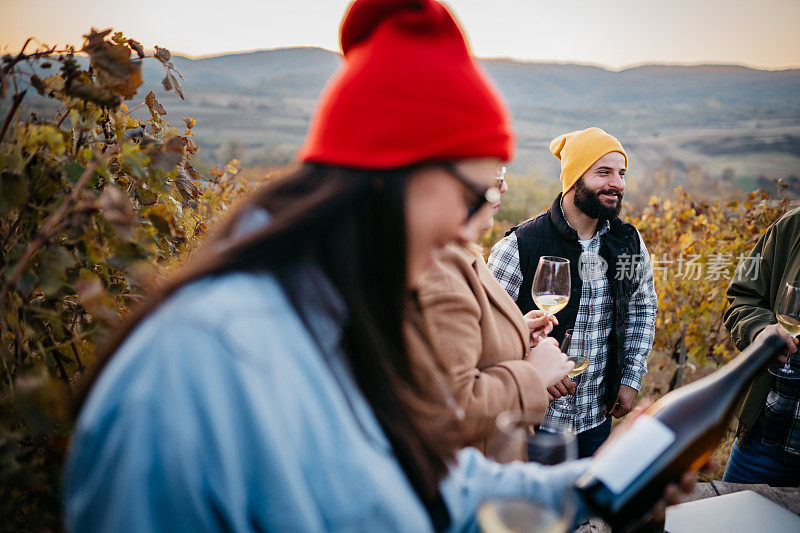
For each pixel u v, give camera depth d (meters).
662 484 0.85
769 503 1.34
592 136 2.66
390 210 0.62
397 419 0.67
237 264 0.59
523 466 0.82
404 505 0.61
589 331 2.63
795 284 2.20
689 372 6.25
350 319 0.64
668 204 6.14
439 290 1.44
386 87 0.61
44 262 1.07
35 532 1.19
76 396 0.64
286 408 0.55
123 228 1.06
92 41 1.27
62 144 1.16
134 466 0.49
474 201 0.67
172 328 0.53
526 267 2.65
